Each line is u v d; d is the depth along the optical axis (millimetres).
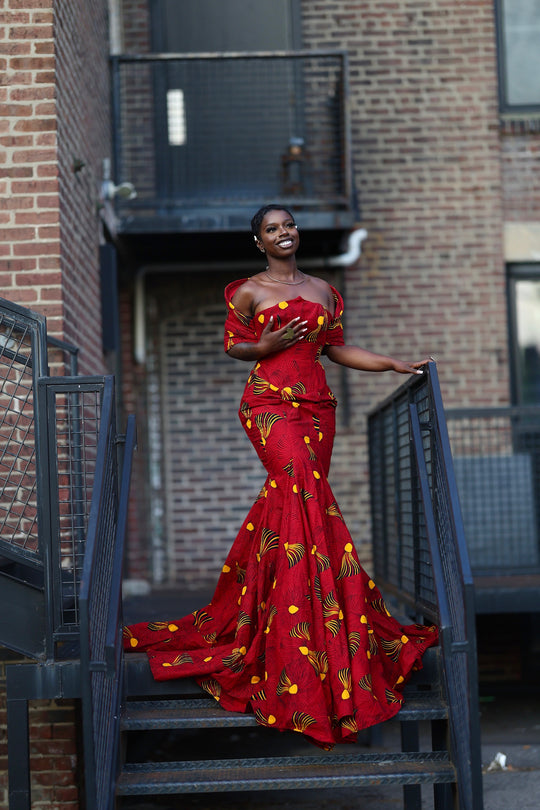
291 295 3359
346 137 6969
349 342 7594
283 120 7602
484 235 7648
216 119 7594
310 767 3094
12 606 3430
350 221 6867
